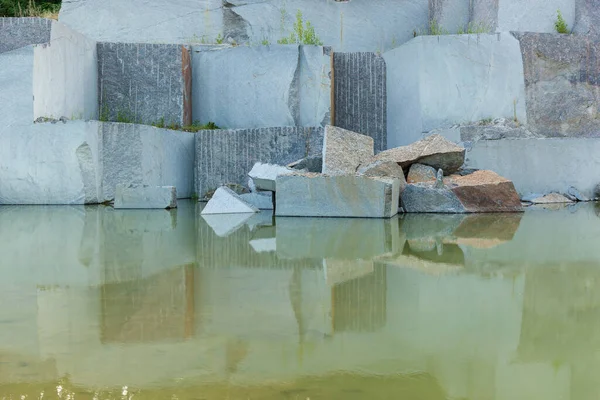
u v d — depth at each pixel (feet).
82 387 6.23
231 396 5.96
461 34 37.96
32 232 18.67
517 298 9.66
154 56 37.83
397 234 18.08
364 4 45.44
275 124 39.29
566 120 37.63
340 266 12.59
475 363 6.80
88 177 29.55
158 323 8.35
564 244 15.80
